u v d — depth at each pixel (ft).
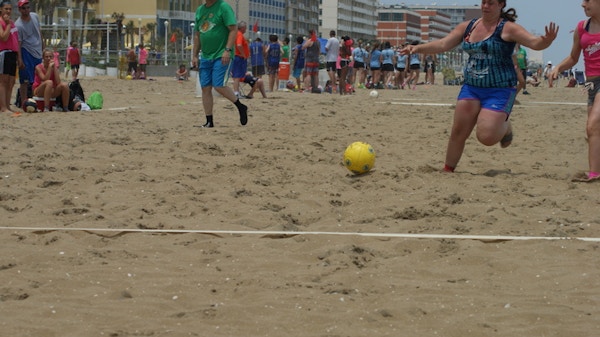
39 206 25.09
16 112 53.62
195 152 36.11
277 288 16.94
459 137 31.48
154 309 15.49
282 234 21.63
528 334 14.21
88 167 31.68
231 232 21.84
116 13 358.43
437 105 68.59
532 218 23.82
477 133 30.91
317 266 18.81
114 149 36.70
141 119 50.88
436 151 38.55
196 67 46.78
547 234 21.91
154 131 43.62
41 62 58.18
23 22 56.80
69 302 15.93
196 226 22.85
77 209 24.41
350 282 17.54
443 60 465.06
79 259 19.25
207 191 27.71
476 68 30.94
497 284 17.47
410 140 42.60
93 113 54.80
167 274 18.07
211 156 35.04
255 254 19.93
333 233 21.65
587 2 29.60
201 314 15.16
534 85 158.20
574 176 29.99
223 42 45.57
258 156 35.06
